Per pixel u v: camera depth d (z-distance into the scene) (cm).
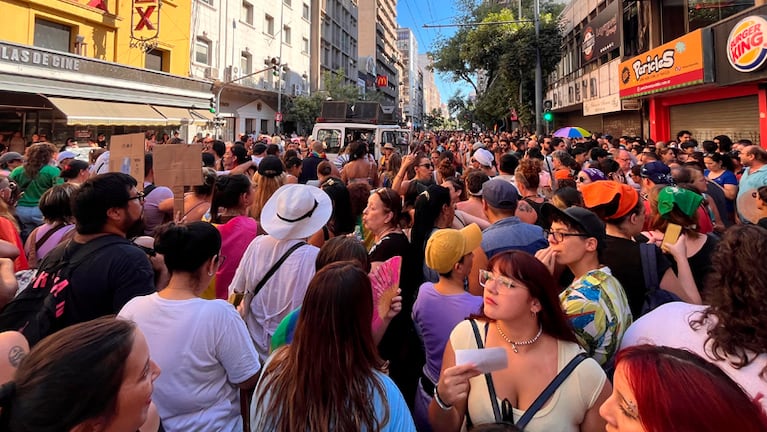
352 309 148
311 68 4103
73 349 97
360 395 143
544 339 169
